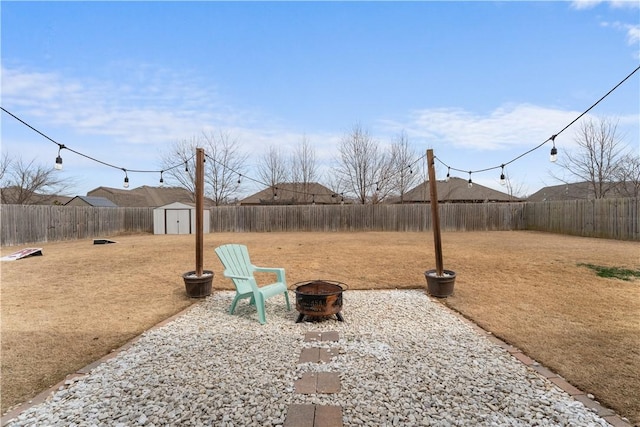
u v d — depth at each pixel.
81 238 16.31
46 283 6.25
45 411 2.27
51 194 25.86
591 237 14.23
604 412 2.23
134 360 3.06
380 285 6.09
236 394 2.47
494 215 19.20
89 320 4.22
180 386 2.59
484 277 6.45
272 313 4.58
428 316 4.39
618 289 5.47
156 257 9.41
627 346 3.29
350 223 19.92
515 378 2.70
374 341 3.52
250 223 20.34
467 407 2.30
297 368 2.90
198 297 5.25
